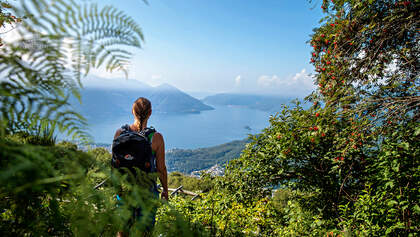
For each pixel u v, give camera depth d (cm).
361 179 331
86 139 48
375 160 288
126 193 57
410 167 249
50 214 63
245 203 409
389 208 240
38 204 63
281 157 360
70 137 47
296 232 341
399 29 290
